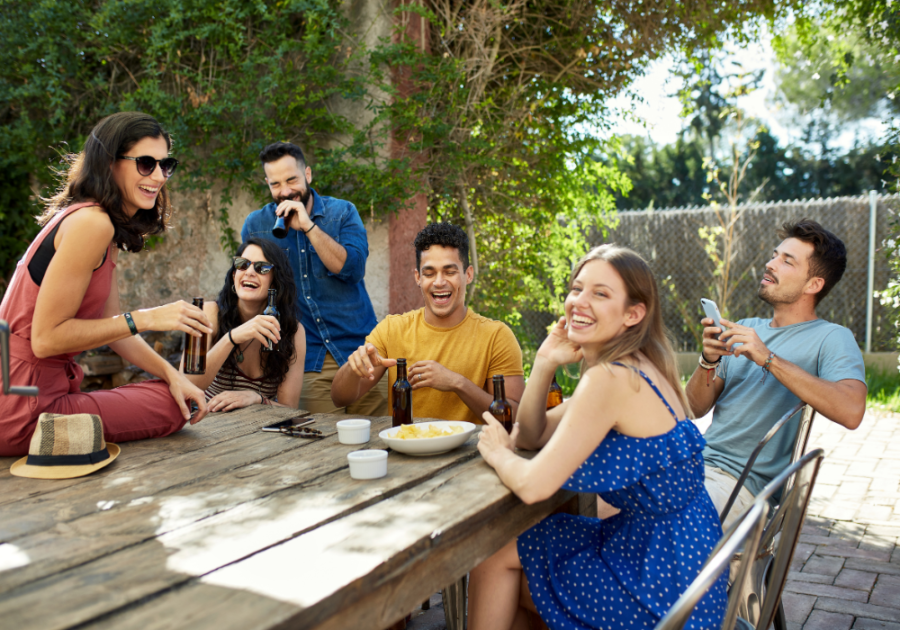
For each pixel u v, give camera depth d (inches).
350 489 61.2
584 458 60.7
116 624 37.4
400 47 171.0
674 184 802.2
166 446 79.7
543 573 66.2
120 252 205.5
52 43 188.1
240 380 115.4
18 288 76.7
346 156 179.9
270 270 113.2
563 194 224.1
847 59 225.3
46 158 204.5
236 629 36.3
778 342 96.2
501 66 202.7
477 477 64.6
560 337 73.9
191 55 186.7
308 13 169.6
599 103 214.8
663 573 61.2
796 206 315.3
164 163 83.4
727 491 86.0
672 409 65.2
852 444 192.1
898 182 187.6
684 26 204.5
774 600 63.1
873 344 303.0
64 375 80.5
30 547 49.0
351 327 144.9
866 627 98.6
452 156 183.8
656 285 68.6
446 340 105.1
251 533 50.6
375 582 44.1
